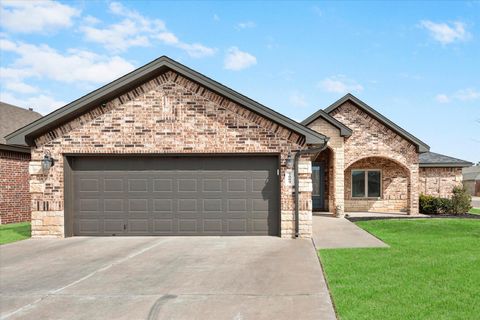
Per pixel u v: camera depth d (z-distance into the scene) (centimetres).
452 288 629
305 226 1149
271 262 841
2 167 1661
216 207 1202
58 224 1188
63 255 938
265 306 565
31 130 1150
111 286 675
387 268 762
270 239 1131
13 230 1414
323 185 1992
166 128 1179
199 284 679
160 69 1170
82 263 852
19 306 581
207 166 1206
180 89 1181
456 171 2027
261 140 1166
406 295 596
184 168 1209
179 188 1208
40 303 593
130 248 1016
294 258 878
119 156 1212
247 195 1198
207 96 1176
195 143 1174
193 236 1195
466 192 1895
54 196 1191
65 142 1191
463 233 1236
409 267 768
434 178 2031
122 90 1184
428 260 830
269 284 674
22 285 688
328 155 1983
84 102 1136
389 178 2000
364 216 1753
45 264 846
